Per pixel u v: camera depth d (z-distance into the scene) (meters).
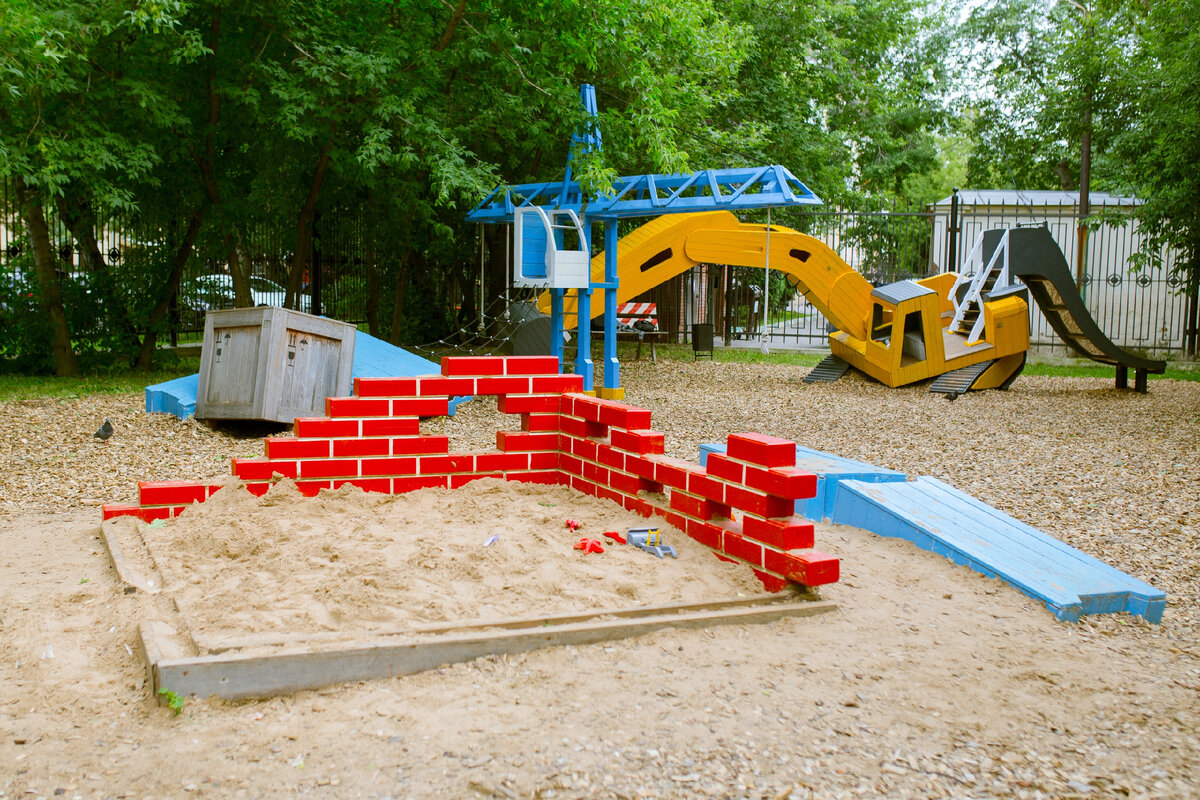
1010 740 3.08
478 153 16.36
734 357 19.77
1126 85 19.28
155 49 12.40
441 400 5.43
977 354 14.15
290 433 9.01
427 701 3.16
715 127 22.39
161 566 4.22
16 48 10.10
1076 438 10.04
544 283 11.93
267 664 3.18
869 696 3.33
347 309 21.50
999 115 35.97
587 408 5.48
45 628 3.64
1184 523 6.47
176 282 14.90
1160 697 3.50
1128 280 21.98
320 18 13.00
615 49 13.55
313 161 15.71
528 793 2.63
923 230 27.30
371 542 4.50
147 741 2.87
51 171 11.02
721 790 2.69
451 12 13.79
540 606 3.83
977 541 5.11
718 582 4.20
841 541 5.43
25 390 11.71
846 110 31.98
